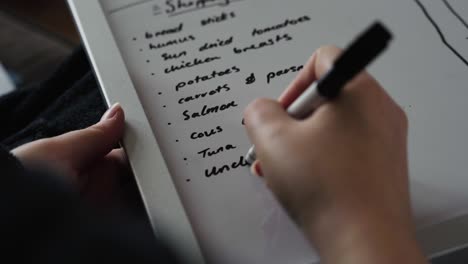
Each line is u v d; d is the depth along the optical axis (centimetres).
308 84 34
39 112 62
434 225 35
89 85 59
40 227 22
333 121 29
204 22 47
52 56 93
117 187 45
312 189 28
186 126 41
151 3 48
